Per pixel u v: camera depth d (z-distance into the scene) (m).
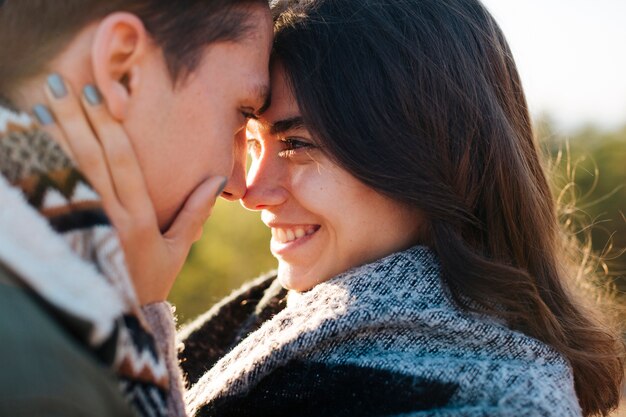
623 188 5.66
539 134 1.99
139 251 1.03
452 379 1.16
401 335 1.26
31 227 0.77
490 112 1.39
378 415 1.16
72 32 0.97
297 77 1.30
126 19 0.97
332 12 1.34
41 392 0.67
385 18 1.34
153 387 0.84
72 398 0.70
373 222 1.35
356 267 1.36
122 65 1.00
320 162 1.33
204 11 1.07
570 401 1.20
